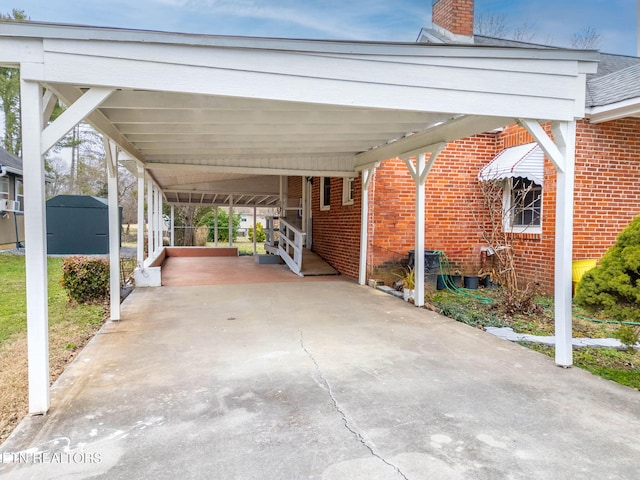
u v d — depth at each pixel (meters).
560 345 4.08
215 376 3.75
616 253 4.09
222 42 3.33
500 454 2.54
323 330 5.32
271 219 14.24
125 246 20.70
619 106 6.73
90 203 16.11
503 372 3.92
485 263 8.96
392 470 2.37
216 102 4.33
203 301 7.10
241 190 15.45
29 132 2.99
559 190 4.16
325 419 2.96
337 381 3.65
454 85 3.91
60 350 4.54
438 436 2.75
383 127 6.13
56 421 2.92
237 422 2.91
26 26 2.94
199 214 26.89
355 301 7.21
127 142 6.25
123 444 2.63
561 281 4.09
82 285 6.81
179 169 8.34
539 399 3.33
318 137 6.63
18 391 3.49
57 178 29.25
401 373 3.86
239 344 4.69
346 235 10.18
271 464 2.43
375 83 3.72
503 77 4.00
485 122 5.00
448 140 5.80
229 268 11.69
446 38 9.51
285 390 3.46
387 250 8.87
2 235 15.74
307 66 3.56
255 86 3.46
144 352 4.40
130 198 28.48
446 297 7.57
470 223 8.95
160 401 3.23
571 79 4.15
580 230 7.48
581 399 3.34
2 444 2.64
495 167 8.20
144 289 8.25
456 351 4.53
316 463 2.44
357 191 9.47
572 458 2.51
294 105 4.50
